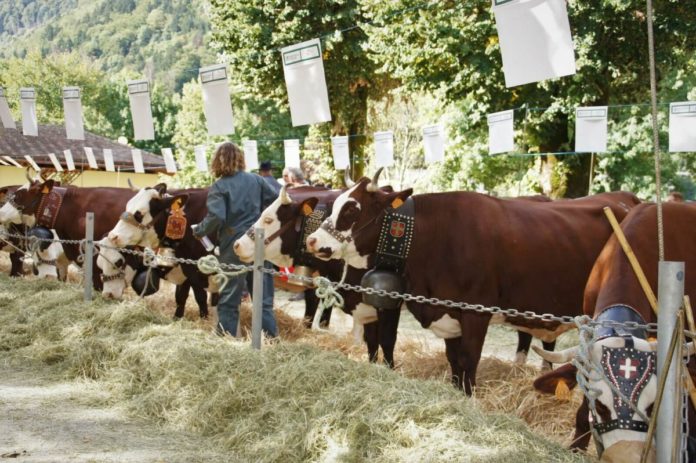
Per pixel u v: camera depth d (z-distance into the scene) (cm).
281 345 496
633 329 329
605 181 1452
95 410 477
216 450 407
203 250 745
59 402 491
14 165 2214
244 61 1723
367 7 1445
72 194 912
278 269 714
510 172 1828
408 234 520
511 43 409
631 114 1409
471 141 1766
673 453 289
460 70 1271
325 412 393
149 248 679
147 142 5147
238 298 640
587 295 407
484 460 324
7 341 630
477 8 1223
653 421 290
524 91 1273
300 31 1669
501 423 364
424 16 1243
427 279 521
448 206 522
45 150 2248
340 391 409
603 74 1231
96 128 5009
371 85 1903
